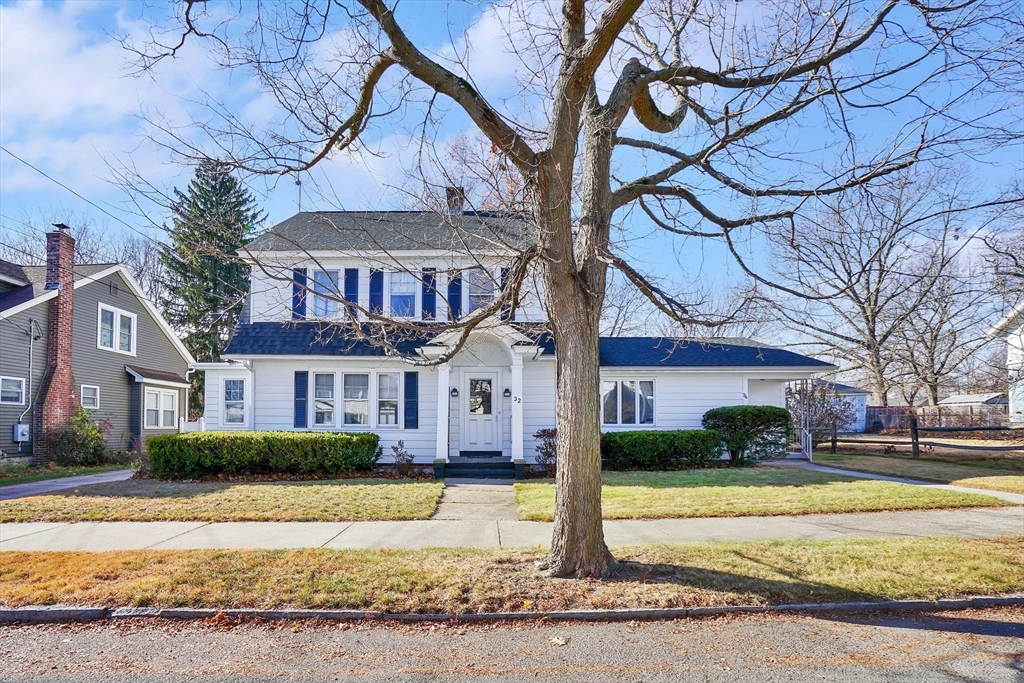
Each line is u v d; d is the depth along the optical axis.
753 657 5.04
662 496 11.91
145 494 12.28
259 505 11.09
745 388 18.86
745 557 7.43
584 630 5.63
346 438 15.22
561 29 7.39
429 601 6.09
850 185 7.46
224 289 22.28
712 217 8.05
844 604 6.10
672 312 7.05
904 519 9.96
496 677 4.70
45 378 20.81
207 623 5.80
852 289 10.95
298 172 6.90
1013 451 20.70
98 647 5.29
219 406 18.30
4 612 5.91
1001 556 7.44
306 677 4.70
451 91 6.71
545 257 6.70
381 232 17.12
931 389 31.38
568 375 6.91
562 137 6.77
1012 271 15.38
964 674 4.71
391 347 7.51
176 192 7.59
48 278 21.41
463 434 17.44
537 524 9.71
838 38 7.29
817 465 17.81
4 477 16.53
